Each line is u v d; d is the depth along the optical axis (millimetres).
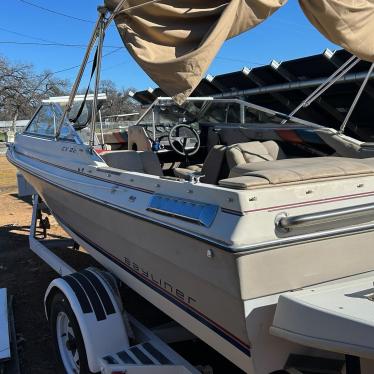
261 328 2086
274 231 2057
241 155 3375
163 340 2869
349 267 2273
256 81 15617
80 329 2773
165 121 5820
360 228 2205
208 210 2186
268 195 2064
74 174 3734
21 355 3600
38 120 4973
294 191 2123
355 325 1789
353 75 11727
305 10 2875
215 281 2143
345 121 3775
